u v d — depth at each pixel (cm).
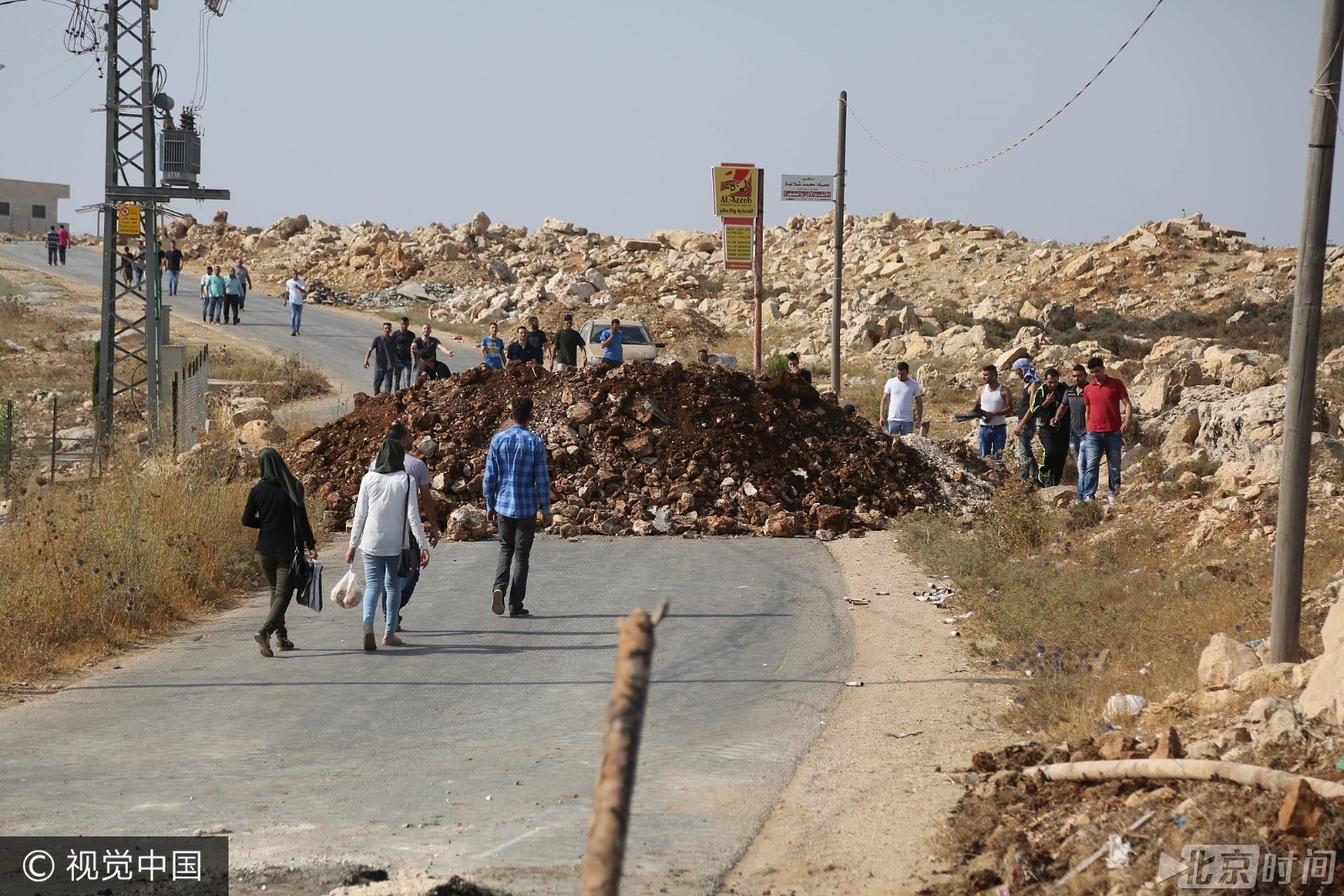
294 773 2627
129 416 11350
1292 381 2944
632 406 7262
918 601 4681
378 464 4034
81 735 2973
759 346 12312
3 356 14375
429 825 2250
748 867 2033
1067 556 5000
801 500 6856
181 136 10362
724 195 12150
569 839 2164
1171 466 7075
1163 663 3094
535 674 3600
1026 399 7406
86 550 4612
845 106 11806
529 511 4441
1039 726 2866
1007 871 1872
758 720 3109
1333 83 2919
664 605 795
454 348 17288
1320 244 2945
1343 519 4816
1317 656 2991
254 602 4859
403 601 4250
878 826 2223
